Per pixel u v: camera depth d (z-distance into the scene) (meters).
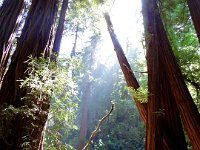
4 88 3.39
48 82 3.16
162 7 4.55
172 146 3.41
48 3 4.04
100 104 20.19
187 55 4.69
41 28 3.82
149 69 3.63
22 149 3.06
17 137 3.11
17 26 3.66
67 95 3.48
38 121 3.28
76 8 6.12
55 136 3.60
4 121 3.08
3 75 3.47
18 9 3.70
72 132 18.23
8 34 3.50
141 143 16.91
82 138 14.88
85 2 5.92
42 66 3.19
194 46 5.07
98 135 18.31
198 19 3.63
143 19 3.97
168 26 4.70
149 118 3.34
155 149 3.19
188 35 5.08
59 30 4.44
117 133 17.75
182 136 3.49
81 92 18.14
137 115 17.89
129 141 17.12
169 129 3.48
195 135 3.18
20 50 3.63
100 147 16.80
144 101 3.66
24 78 3.41
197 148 3.15
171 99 3.58
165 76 3.65
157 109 3.36
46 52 3.75
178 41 4.96
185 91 3.42
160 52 3.72
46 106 3.37
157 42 3.73
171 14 4.69
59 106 3.48
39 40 3.74
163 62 3.68
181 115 3.37
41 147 3.35
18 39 3.88
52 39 3.93
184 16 4.72
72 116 3.63
